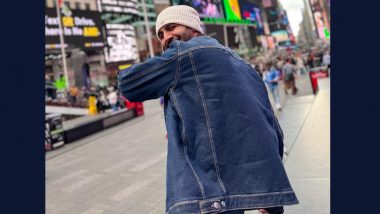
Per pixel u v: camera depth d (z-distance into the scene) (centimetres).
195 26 153
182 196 125
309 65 2717
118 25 2425
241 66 149
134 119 1460
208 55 139
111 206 496
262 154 133
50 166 803
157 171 641
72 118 1535
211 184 129
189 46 140
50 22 1659
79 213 486
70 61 1825
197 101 136
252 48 6781
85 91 1612
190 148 136
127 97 147
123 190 559
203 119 135
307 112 891
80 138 1142
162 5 7025
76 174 700
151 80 141
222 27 5194
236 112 135
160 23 155
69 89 1606
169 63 139
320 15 7038
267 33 8319
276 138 150
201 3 4522
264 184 131
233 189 130
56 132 1020
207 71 138
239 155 133
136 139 1006
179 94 139
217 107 135
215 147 133
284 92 1569
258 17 7519
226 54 144
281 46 9019
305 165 490
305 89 1541
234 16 5928
